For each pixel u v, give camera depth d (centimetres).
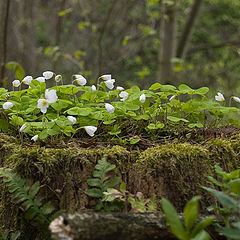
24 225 263
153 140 364
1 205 280
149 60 1301
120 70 1291
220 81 1300
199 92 367
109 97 396
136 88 395
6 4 639
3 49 638
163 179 263
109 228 199
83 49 1410
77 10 1478
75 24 1471
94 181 255
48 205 253
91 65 1335
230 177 212
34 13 1507
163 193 260
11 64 556
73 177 262
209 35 1487
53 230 193
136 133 385
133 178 267
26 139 352
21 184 257
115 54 1409
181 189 261
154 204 252
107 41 1431
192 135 364
